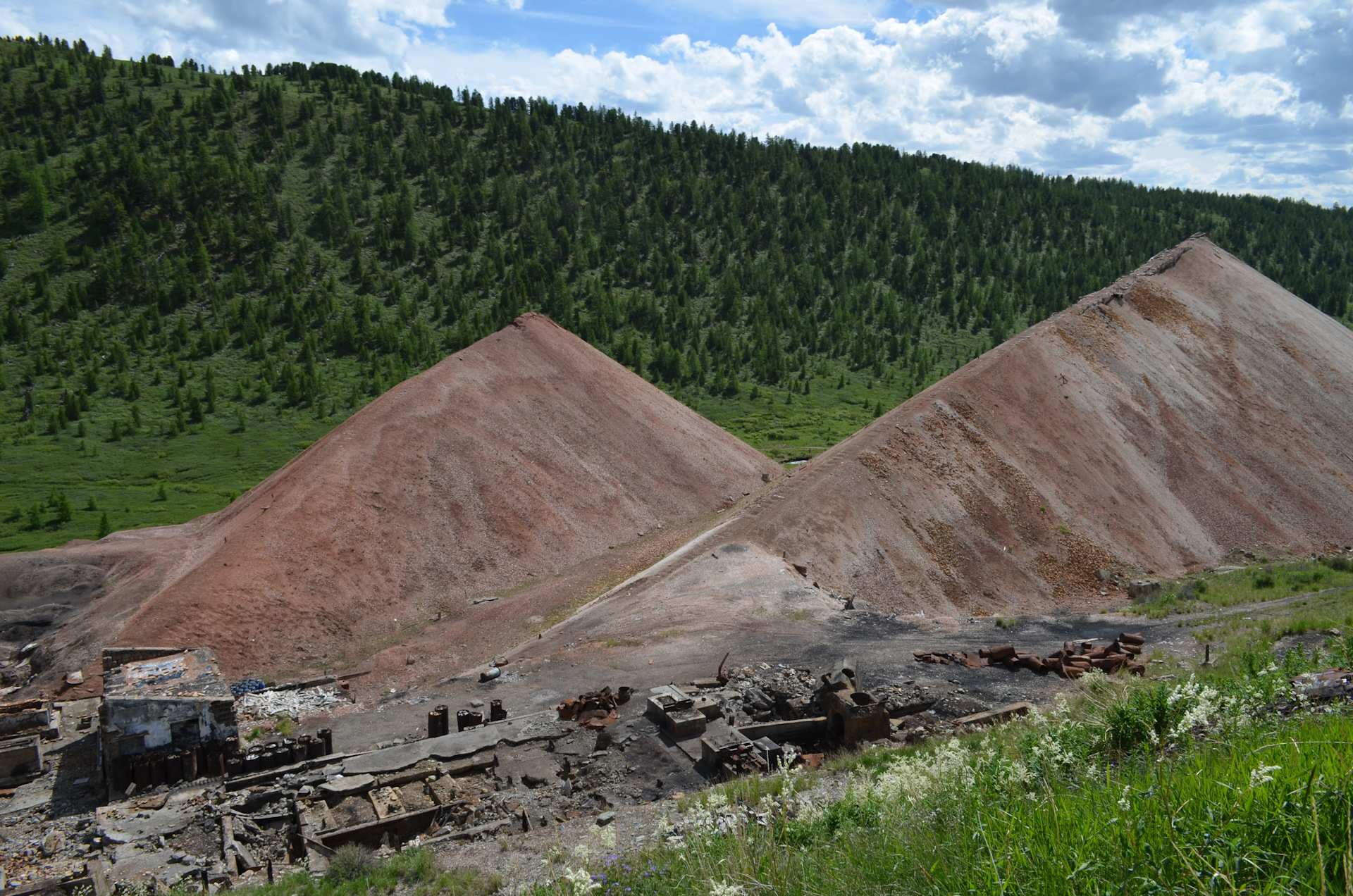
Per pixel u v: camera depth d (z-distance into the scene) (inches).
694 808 417.4
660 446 2600.9
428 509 1959.9
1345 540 2133.4
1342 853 144.2
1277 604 1258.6
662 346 5915.4
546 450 2313.0
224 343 5128.0
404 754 839.7
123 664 1045.8
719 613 1290.6
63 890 644.1
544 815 685.3
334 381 4904.0
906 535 1712.6
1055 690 879.7
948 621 1252.5
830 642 1122.0
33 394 4335.6
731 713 872.9
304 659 1515.7
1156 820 178.5
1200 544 1990.7
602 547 2112.5
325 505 1825.8
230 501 3228.3
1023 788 281.6
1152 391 2365.9
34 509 2957.7
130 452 3846.0
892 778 318.3
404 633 1652.3
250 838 720.3
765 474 2800.2
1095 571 1784.0
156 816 765.3
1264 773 171.2
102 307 5280.5
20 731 1013.2
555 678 1072.2
